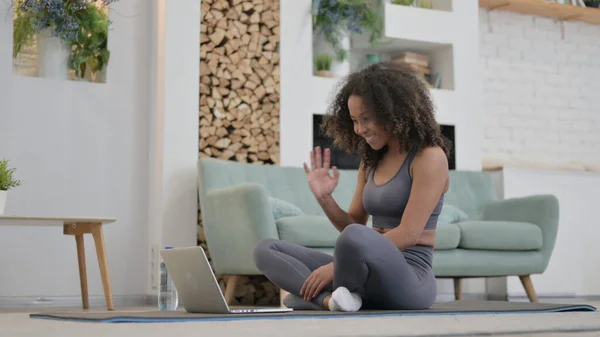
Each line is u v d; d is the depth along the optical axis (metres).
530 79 6.05
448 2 5.46
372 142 2.46
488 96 5.89
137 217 4.65
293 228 3.92
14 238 4.36
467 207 4.96
